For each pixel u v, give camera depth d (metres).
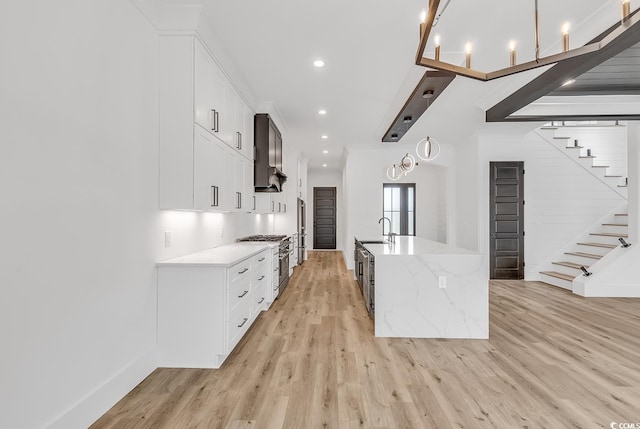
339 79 3.82
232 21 2.70
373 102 4.57
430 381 2.37
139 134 2.36
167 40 2.61
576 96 4.37
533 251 6.23
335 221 11.30
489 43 2.96
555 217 6.22
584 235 6.18
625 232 5.68
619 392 2.22
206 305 2.55
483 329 3.22
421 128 5.95
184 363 2.56
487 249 6.25
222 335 2.55
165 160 2.62
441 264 3.26
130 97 2.26
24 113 1.48
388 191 9.93
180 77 2.61
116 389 2.08
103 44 1.99
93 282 1.90
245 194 4.16
